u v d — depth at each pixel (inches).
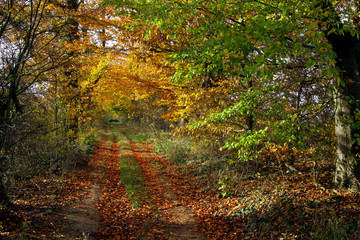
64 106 394.3
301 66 257.9
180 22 231.9
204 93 337.4
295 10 177.2
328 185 269.7
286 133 220.4
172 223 253.6
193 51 176.6
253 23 128.3
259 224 230.7
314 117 252.1
